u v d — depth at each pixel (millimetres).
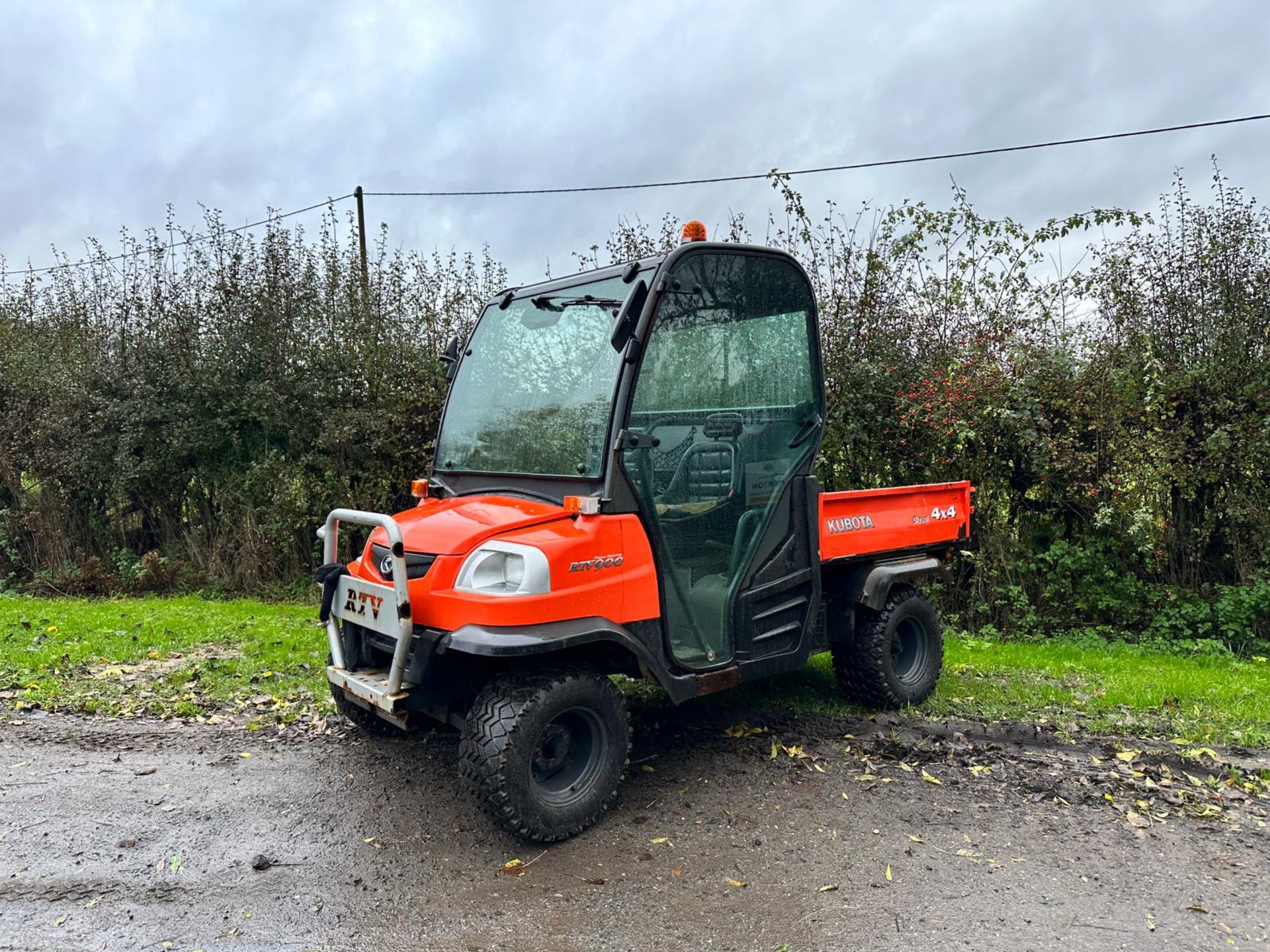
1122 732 4621
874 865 3160
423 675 3289
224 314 9633
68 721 4766
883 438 7832
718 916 2830
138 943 2662
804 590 4312
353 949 2650
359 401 9195
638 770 4039
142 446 9797
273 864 3166
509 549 3225
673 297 3635
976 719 4789
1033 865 3164
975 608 7555
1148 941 2682
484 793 3172
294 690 5266
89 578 9289
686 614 3756
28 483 10438
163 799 3719
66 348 10609
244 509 9609
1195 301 7453
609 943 2678
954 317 7840
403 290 9641
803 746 4328
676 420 3680
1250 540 7309
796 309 4277
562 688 3287
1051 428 7371
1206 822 3525
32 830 3418
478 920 2809
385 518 3359
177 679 5480
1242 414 7117
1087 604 7367
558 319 3859
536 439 3746
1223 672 5969
